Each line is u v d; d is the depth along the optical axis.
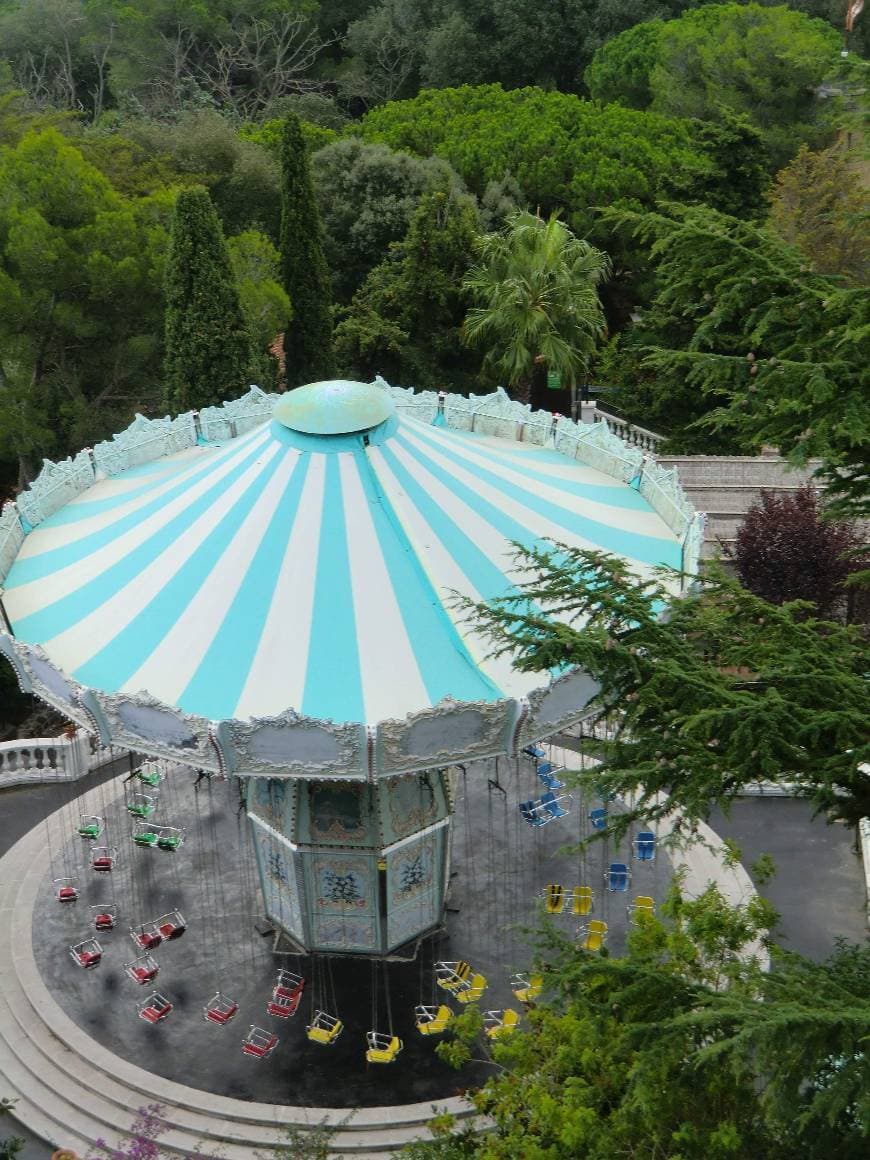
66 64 97.44
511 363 53.38
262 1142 25.27
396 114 76.38
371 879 28.50
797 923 30.55
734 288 19.08
